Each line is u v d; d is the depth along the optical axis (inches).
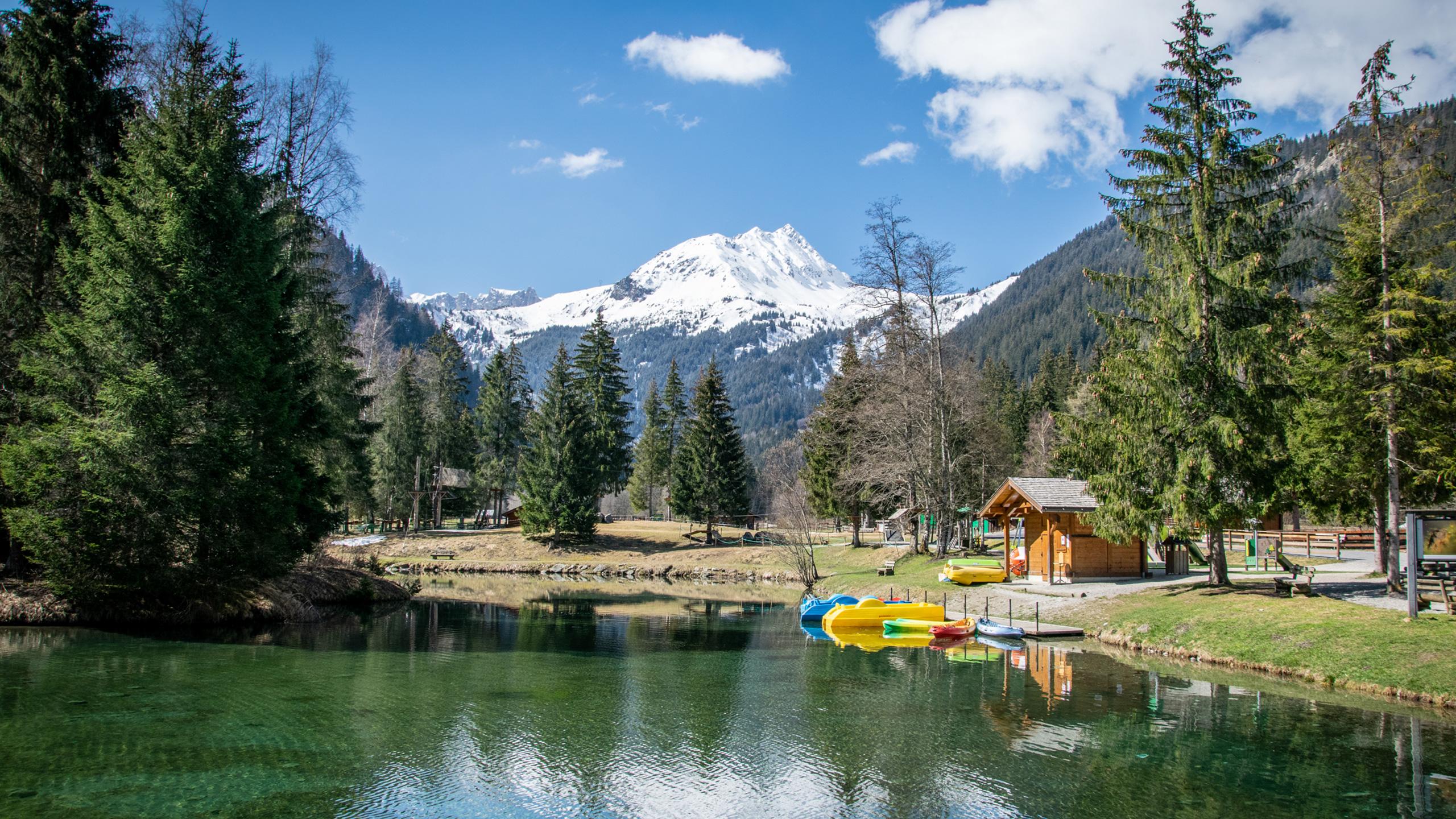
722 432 2618.1
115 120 994.1
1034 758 499.8
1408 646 662.5
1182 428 879.7
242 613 1028.5
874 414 1604.3
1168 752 506.6
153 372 812.0
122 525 825.5
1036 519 1309.1
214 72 983.0
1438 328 876.0
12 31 940.0
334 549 2075.5
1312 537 1620.3
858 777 468.8
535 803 423.2
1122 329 919.7
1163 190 899.4
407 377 2522.1
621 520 3553.2
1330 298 942.4
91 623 912.9
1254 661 745.6
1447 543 730.8
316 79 1203.9
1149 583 1170.0
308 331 1103.6
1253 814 406.3
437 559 2304.4
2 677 660.7
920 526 1847.9
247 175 964.0
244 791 424.2
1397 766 474.0
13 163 894.4
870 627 1117.7
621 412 2913.4
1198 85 872.3
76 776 438.0
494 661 833.5
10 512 811.4
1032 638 948.0
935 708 629.6
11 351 900.6
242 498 890.1
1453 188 839.1
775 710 628.1
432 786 443.2
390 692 665.0
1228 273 848.3
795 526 1898.4
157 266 843.4
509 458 2962.6
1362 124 880.9
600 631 1099.9
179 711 576.1
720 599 1599.4
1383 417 871.7
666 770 480.1
